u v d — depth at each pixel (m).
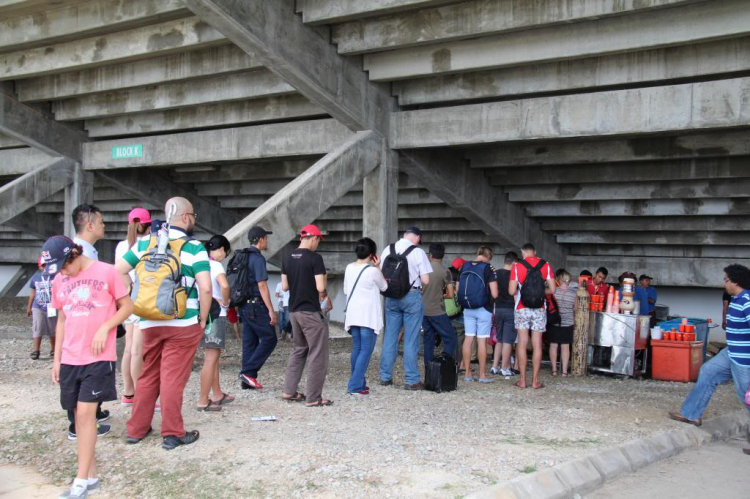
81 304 5.33
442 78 13.28
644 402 9.34
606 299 12.75
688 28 10.02
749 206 15.62
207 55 13.86
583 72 11.77
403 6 10.93
